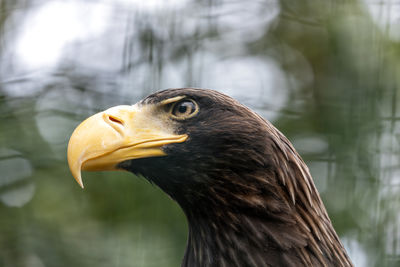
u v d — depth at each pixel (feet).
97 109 33.24
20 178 32.48
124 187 32.94
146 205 32.76
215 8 35.70
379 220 32.68
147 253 31.65
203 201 19.26
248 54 37.29
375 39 35.63
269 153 18.62
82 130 19.56
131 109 20.26
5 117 32.83
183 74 34.45
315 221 18.90
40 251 31.45
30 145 32.53
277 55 39.32
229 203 18.83
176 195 19.81
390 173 33.19
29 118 32.96
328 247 18.89
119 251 31.48
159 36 34.12
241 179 18.75
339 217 33.01
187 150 19.31
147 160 19.54
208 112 19.54
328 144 34.35
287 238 18.25
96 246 31.71
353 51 35.68
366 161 33.50
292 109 35.32
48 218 32.40
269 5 38.52
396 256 32.32
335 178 33.60
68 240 31.86
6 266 31.14
